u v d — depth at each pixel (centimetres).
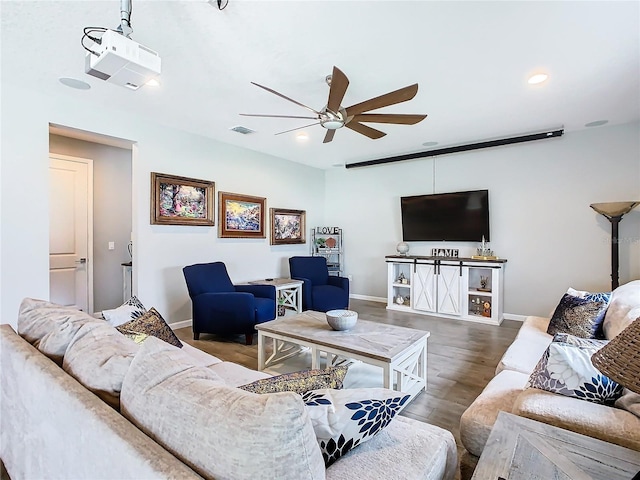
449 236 536
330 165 654
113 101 344
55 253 448
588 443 109
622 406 127
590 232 434
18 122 310
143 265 400
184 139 438
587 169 434
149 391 93
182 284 439
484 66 268
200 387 89
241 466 70
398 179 598
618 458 101
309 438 76
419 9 200
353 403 112
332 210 686
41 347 147
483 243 504
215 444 74
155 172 406
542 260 466
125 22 174
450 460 122
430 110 362
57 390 110
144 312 233
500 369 217
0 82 300
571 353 141
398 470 103
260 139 475
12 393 147
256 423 72
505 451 105
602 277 428
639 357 75
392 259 553
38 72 284
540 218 466
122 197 512
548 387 141
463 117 385
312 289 509
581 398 134
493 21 212
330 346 240
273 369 302
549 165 458
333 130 312
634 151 406
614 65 266
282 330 271
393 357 216
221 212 482
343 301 510
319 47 241
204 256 464
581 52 247
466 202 514
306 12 203
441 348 365
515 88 308
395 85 301
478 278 514
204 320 379
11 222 308
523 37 229
